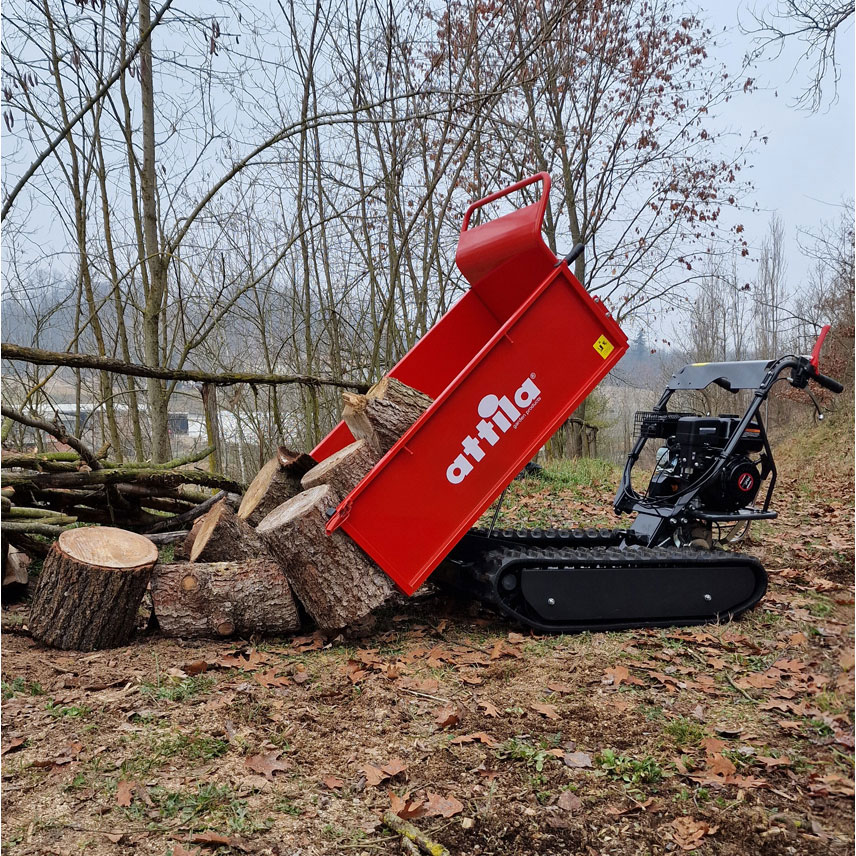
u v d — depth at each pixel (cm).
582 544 564
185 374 652
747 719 351
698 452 578
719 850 256
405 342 1203
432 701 372
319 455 585
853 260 2127
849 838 262
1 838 257
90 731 333
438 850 250
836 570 626
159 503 701
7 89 758
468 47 1060
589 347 478
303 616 486
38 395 1056
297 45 1023
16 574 538
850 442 1504
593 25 1369
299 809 278
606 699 373
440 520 455
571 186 1488
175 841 258
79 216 941
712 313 2969
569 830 266
